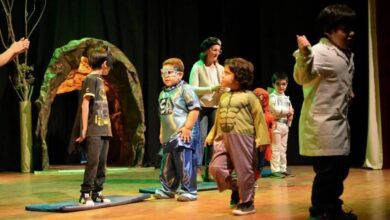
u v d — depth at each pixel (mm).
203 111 5609
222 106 3828
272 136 6188
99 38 8266
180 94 4551
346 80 3332
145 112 8492
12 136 7953
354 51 7457
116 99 8047
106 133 4125
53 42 8016
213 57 5609
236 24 8445
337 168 3291
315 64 3270
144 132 7863
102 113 4137
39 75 8039
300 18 7961
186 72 8594
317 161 3371
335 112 3279
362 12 7379
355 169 6906
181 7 8602
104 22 8297
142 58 8453
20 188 5453
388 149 6996
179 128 4477
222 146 3822
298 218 3443
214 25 8688
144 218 3588
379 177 5848
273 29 8094
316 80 3320
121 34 8344
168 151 4535
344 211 3588
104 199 4227
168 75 4582
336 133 3262
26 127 7496
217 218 3531
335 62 3303
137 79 7727
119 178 6336
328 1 7738
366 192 4566
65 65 7414
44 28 8055
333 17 3336
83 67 7418
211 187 5098
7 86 7938
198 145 4598
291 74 8023
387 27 6945
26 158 7457
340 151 3248
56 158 8258
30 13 8008
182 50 8602
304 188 5074
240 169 3682
